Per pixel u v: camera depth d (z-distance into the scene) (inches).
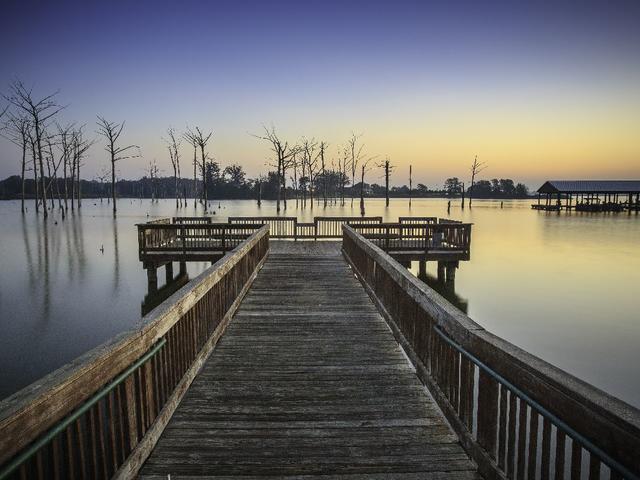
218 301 225.9
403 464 117.5
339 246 644.1
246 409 148.3
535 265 767.1
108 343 100.2
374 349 211.5
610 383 305.0
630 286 609.3
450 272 589.0
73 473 83.0
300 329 243.4
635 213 2472.9
